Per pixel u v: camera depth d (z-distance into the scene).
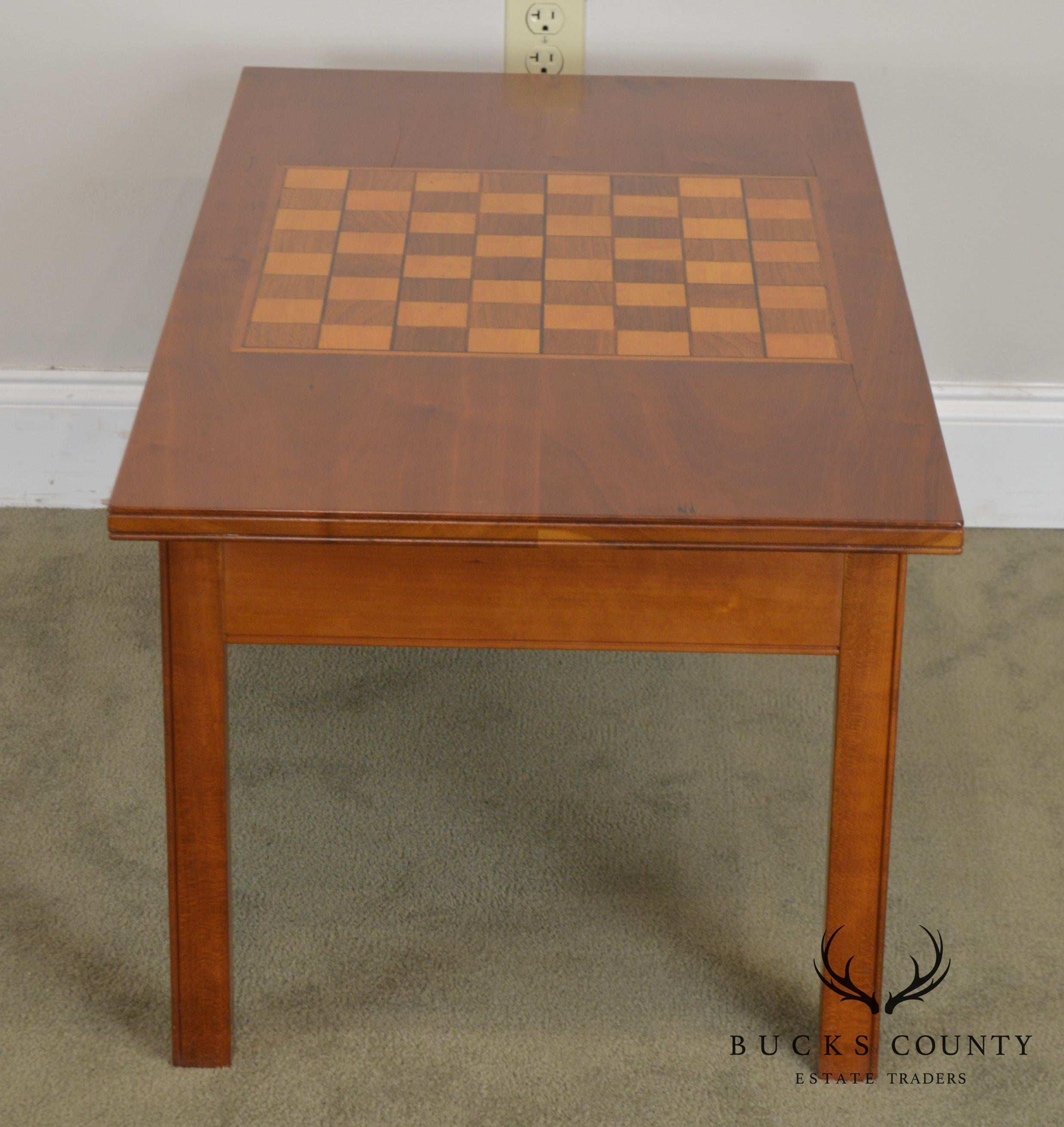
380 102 2.05
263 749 2.10
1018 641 2.35
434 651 2.31
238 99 2.04
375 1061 1.66
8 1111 1.59
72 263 2.45
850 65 2.27
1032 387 2.55
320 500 1.33
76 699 2.18
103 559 2.48
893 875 1.92
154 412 1.44
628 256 1.72
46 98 2.29
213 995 1.61
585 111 2.05
